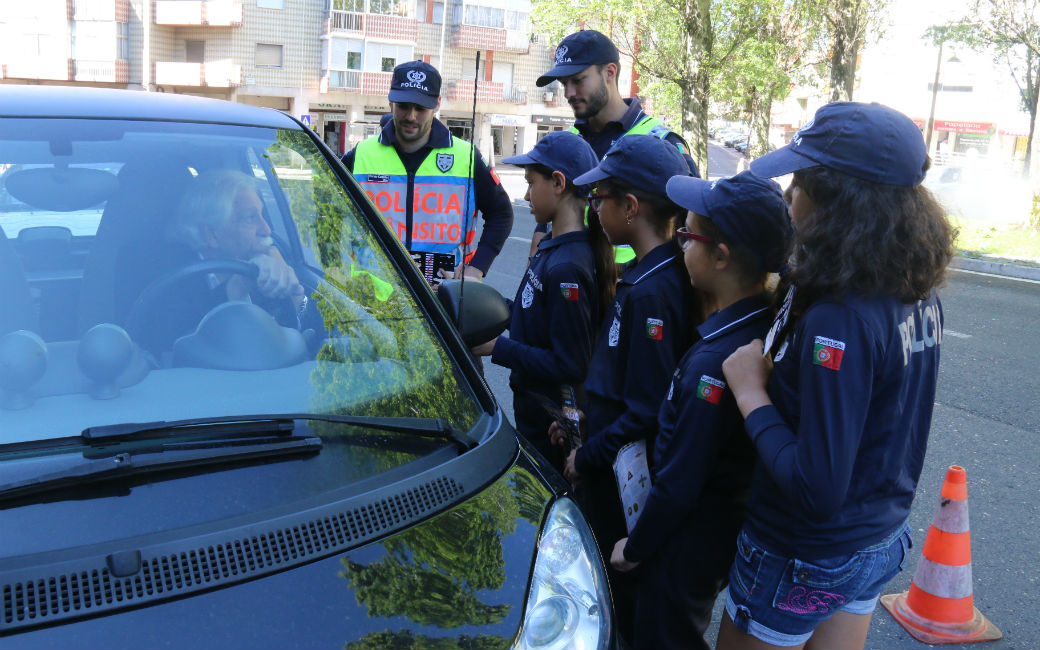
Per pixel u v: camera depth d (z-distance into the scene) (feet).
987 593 11.34
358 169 13.23
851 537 5.83
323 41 139.64
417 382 5.97
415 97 12.42
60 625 3.87
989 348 25.53
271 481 4.79
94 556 4.12
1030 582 11.66
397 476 5.08
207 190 6.44
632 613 8.15
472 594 4.61
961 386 21.26
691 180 7.02
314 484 4.86
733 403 6.68
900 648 10.00
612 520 8.57
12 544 4.15
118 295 5.86
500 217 13.80
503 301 7.34
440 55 149.07
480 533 4.94
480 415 5.98
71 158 6.31
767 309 6.77
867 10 65.10
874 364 5.49
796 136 5.88
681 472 6.77
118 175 6.38
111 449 4.78
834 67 67.00
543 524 5.24
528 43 154.81
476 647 4.42
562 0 64.08
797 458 5.58
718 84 64.59
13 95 6.82
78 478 4.48
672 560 7.22
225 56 136.15
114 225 6.17
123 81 139.95
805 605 6.05
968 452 16.61
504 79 156.15
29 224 6.01
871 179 5.45
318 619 4.17
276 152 7.10
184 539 4.29
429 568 4.60
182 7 135.23
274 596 4.19
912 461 6.14
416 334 6.34
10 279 5.72
